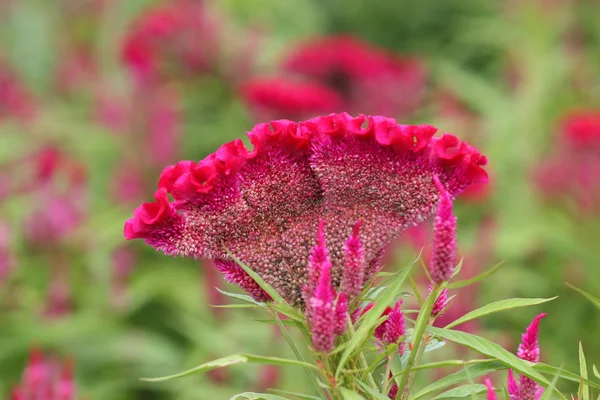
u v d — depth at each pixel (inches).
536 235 234.1
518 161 256.8
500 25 314.7
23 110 282.0
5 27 341.1
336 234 74.8
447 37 409.7
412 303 146.9
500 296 217.8
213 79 283.9
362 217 75.3
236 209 74.4
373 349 71.4
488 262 207.0
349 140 75.5
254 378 180.1
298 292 74.7
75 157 278.1
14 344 215.5
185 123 286.0
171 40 273.6
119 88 296.4
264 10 358.9
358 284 70.8
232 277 75.5
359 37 421.1
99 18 360.5
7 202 241.0
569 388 191.9
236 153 74.9
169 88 276.4
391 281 74.7
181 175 75.0
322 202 75.7
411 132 75.1
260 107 235.6
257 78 276.4
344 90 263.0
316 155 75.2
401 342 75.0
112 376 227.0
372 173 75.2
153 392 233.8
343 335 71.4
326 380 67.6
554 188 240.5
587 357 214.7
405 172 75.2
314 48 261.6
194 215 75.2
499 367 71.7
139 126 265.7
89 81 322.0
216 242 75.4
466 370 65.7
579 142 233.9
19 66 331.0
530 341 72.5
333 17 425.1
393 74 262.5
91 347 227.8
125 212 254.7
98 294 238.1
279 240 74.8
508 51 308.2
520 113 263.7
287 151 75.5
